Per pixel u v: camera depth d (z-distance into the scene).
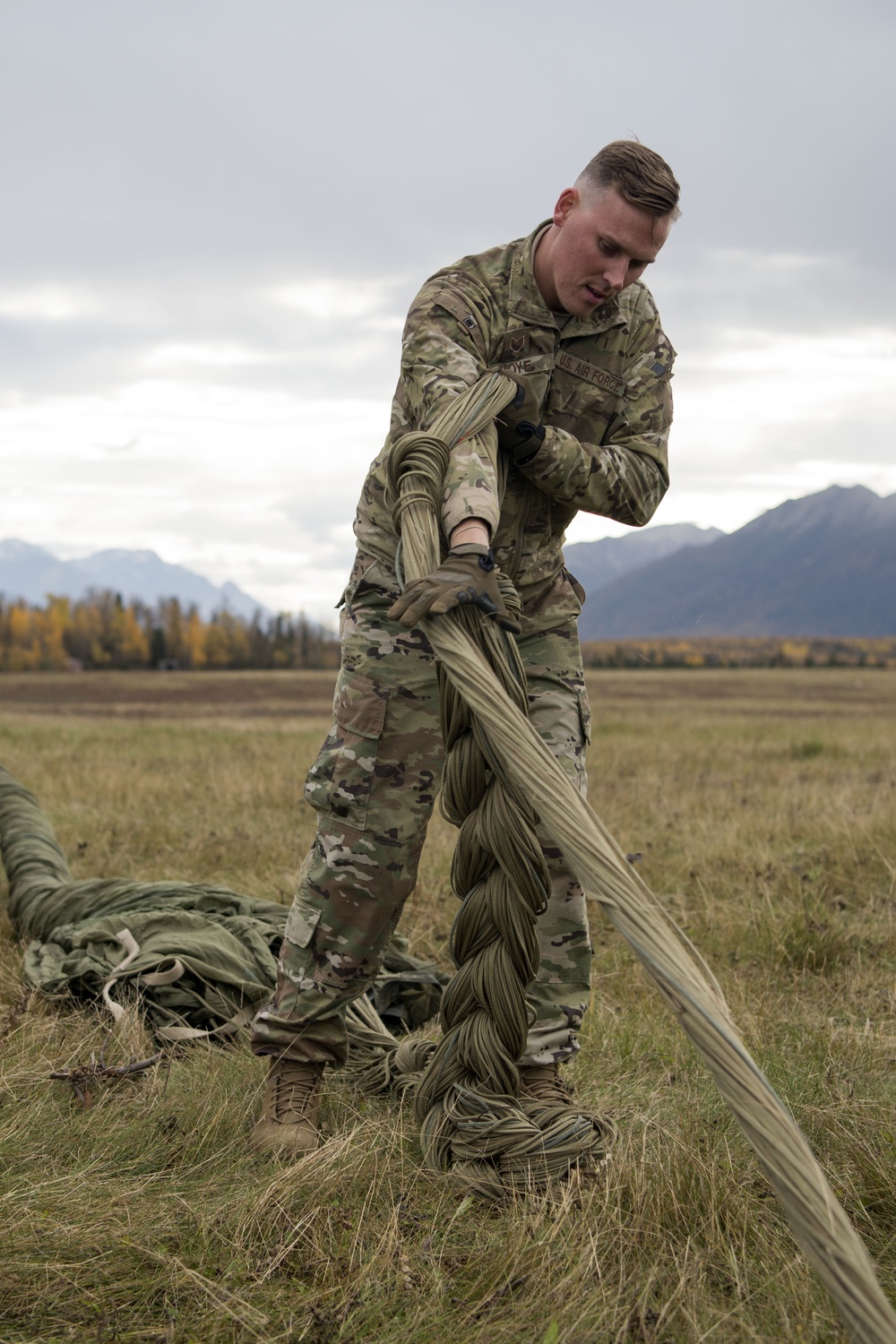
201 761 10.62
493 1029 2.21
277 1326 1.76
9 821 5.00
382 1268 1.89
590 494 2.37
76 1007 3.32
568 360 2.43
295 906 2.54
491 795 2.17
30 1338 1.71
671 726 20.44
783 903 4.70
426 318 2.36
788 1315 1.76
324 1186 2.12
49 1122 2.43
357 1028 2.98
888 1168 2.20
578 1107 2.32
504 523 2.44
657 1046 3.04
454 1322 1.77
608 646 178.75
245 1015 3.25
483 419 2.18
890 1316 1.34
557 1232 1.97
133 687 53.16
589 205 2.25
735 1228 2.02
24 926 4.25
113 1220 2.00
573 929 2.46
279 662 138.12
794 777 9.72
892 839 5.99
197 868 5.39
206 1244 1.94
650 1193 2.08
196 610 138.25
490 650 2.05
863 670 114.75
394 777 2.46
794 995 3.63
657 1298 1.83
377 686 2.45
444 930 4.38
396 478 2.16
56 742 13.83
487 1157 2.20
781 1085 2.68
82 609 138.12
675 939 1.68
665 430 2.54
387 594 2.44
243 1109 2.55
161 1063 2.88
